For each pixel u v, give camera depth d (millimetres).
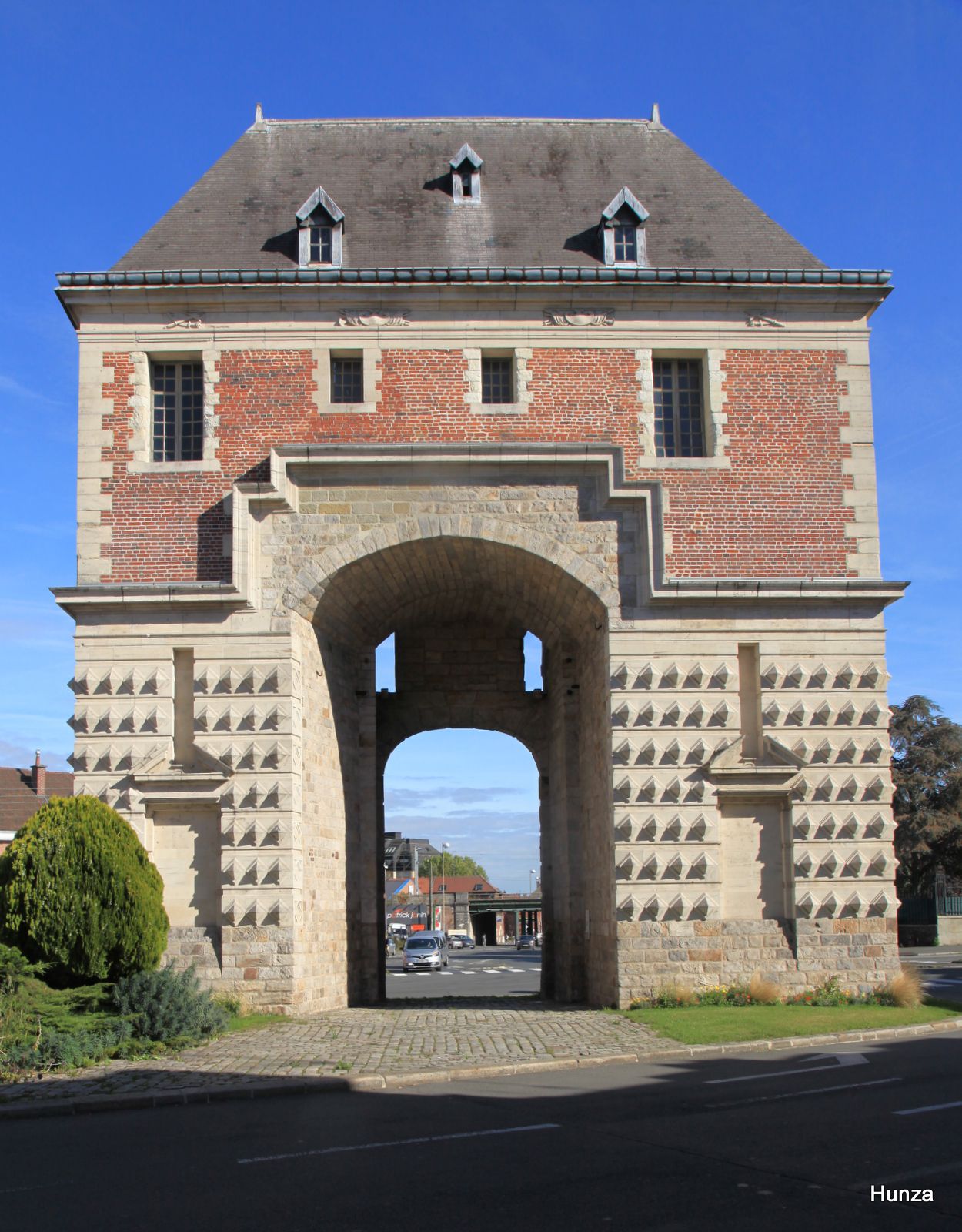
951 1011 19750
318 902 22375
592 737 24250
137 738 20875
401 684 30516
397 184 25234
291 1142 10312
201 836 20875
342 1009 22750
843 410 22719
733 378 22703
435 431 22125
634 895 20672
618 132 26781
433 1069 14109
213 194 24906
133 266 23344
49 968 16219
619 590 21656
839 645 21766
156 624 21281
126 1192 8711
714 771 20984
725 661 21516
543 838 29922
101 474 21891
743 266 23906
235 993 20047
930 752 56062
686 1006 20016
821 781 21234
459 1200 8148
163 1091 13000
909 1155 9203
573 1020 18984
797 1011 19328
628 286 22469
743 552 22047
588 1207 7879
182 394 22594
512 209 24734
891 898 20922
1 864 16656
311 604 21703
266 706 20953
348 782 25641
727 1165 8992
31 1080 13883
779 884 21172
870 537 22312
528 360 22453
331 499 21719
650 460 22234
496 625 30906
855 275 22781
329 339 22375
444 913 106250
